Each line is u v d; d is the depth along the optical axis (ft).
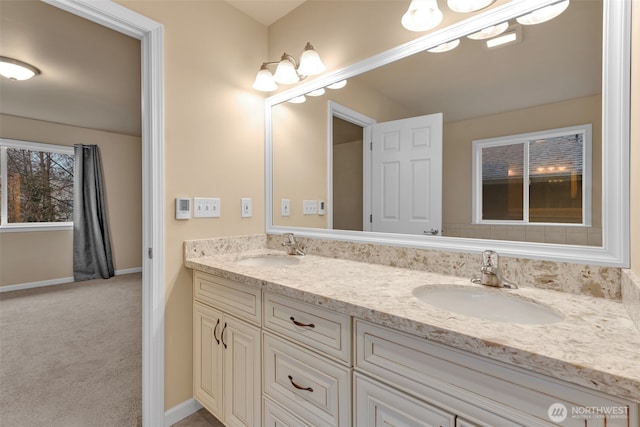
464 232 4.09
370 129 5.05
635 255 2.68
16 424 4.98
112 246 15.69
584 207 3.20
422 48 4.39
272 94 6.54
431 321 2.44
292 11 6.18
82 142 14.61
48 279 13.82
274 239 6.41
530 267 3.51
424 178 4.47
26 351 7.49
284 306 3.69
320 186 5.77
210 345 4.90
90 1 4.16
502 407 2.12
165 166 5.00
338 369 3.11
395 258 4.69
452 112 4.19
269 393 3.89
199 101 5.47
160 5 4.94
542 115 3.48
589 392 1.82
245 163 6.25
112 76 8.91
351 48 5.23
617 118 2.97
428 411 2.47
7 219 12.91
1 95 10.37
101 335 8.47
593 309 2.75
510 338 2.13
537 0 3.46
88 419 5.12
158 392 4.93
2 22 6.27
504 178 3.76
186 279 5.30
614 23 2.99
